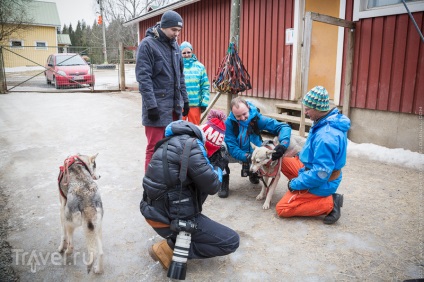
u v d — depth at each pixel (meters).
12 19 27.58
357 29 5.90
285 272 2.55
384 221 3.29
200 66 5.14
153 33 3.66
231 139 3.84
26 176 4.53
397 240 2.96
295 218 3.39
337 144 2.95
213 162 2.78
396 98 5.48
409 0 5.20
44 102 10.95
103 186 4.21
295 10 7.12
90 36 49.09
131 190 4.09
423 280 2.32
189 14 10.87
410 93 5.30
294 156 3.83
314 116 3.12
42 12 32.09
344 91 6.15
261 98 8.31
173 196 2.31
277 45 7.68
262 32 8.03
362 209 3.56
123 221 3.33
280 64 7.65
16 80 19.59
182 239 2.31
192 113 5.22
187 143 2.31
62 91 13.88
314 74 7.38
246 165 3.85
